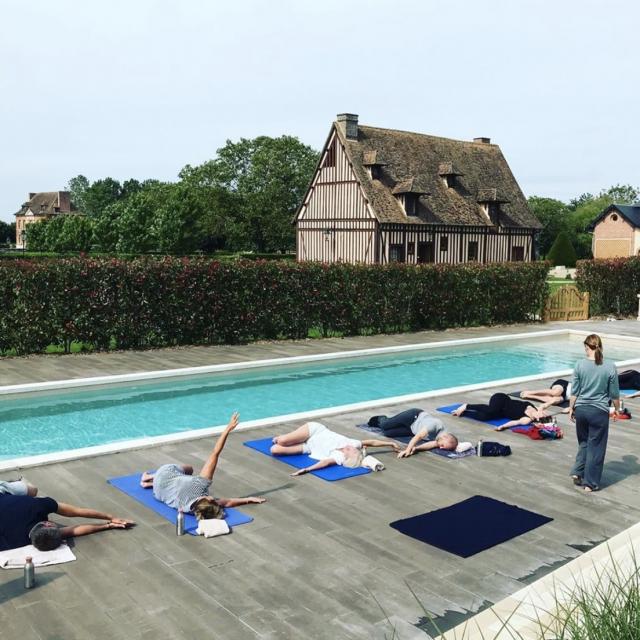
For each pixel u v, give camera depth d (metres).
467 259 43.00
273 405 12.26
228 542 5.61
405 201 39.88
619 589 3.84
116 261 15.62
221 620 4.39
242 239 63.72
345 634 4.25
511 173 48.00
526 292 23.38
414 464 7.85
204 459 7.93
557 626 3.85
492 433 9.27
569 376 13.23
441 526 6.00
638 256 27.95
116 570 5.07
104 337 15.70
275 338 18.22
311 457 7.95
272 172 63.22
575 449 8.59
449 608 4.61
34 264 14.84
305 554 5.42
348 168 39.94
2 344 14.66
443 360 17.14
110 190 134.62
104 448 8.16
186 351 15.91
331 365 15.64
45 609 4.49
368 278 19.47
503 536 5.82
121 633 4.21
